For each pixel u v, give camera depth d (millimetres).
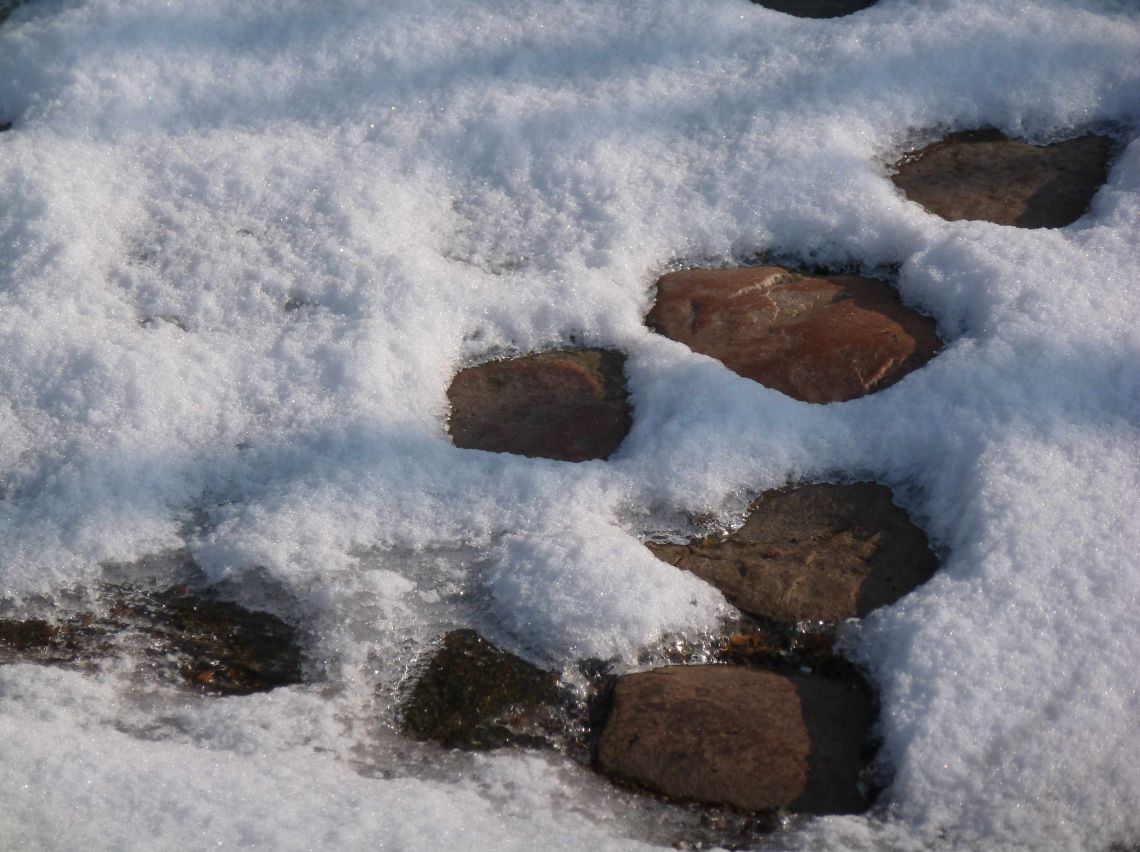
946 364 2189
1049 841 1993
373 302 2252
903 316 2252
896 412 2178
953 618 2061
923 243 2279
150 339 2232
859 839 1996
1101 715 2021
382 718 2057
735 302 2271
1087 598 2061
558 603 2086
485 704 2061
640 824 2010
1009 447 2131
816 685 2066
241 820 1983
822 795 2020
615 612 2080
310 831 1979
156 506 2152
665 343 2230
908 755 2016
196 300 2266
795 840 2000
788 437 2172
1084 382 2160
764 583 2109
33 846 1974
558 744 2045
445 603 2104
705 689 2061
